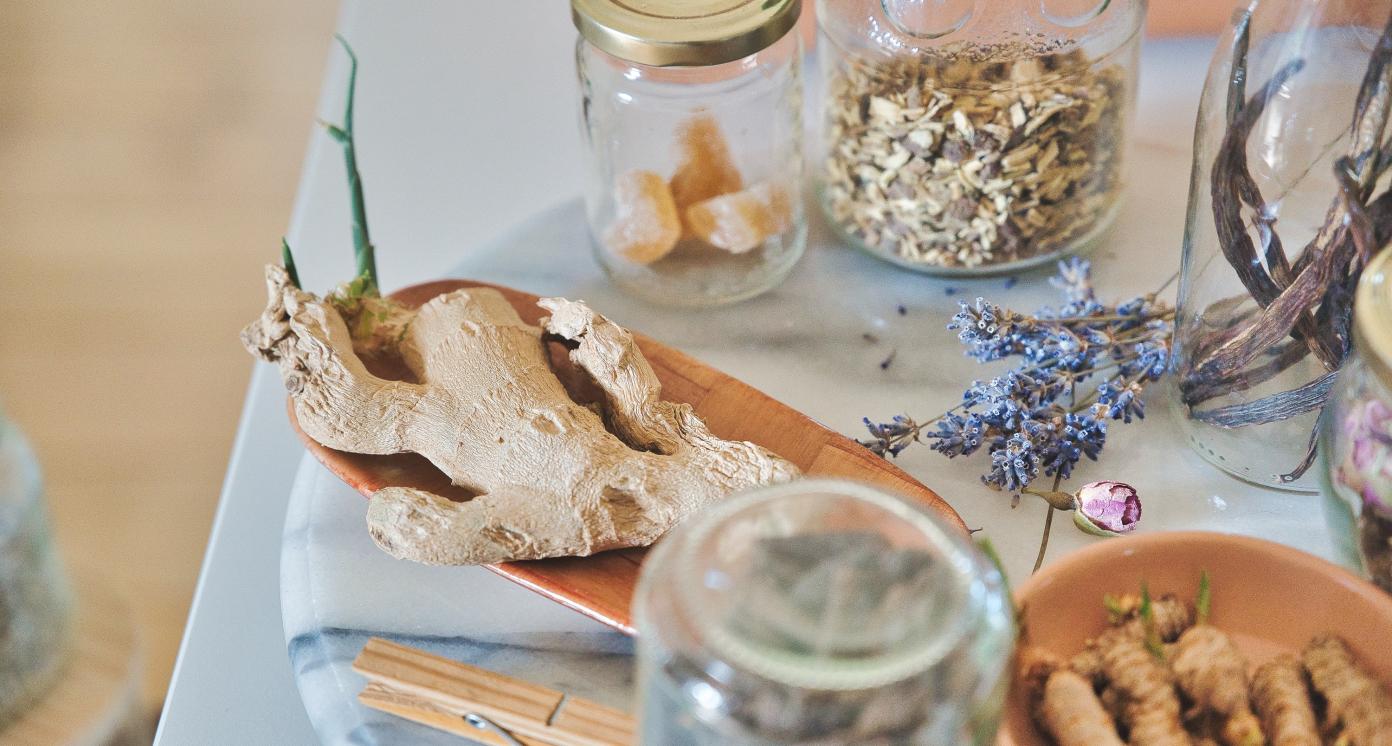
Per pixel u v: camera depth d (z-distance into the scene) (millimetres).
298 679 521
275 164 1146
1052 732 458
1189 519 547
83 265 1081
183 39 1259
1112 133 591
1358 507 473
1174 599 477
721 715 392
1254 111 508
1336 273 507
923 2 559
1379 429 459
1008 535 546
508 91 709
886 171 594
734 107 592
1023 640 467
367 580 539
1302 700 459
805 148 675
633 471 514
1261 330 524
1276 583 475
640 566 519
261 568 563
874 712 388
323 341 540
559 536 511
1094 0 560
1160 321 578
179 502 914
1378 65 487
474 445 527
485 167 680
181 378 1001
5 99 1197
